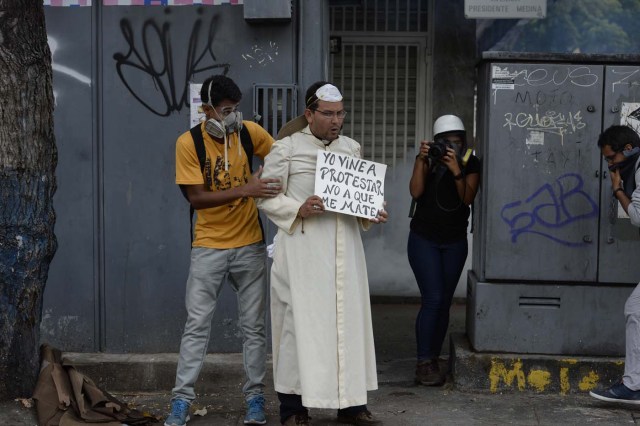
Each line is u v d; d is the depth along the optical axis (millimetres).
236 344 6863
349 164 5418
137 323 6930
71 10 6770
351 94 9656
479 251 6793
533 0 7887
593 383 6449
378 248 9820
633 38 9789
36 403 5664
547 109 6441
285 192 5551
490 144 6488
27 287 5684
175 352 6941
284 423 5699
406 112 9625
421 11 9523
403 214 9750
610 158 6020
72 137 6832
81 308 6918
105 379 6746
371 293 9891
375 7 9555
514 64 6434
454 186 6641
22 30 5535
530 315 6543
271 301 5660
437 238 6707
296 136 5574
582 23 9797
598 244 6465
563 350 6543
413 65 9586
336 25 9609
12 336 5664
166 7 6754
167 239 6863
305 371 5359
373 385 5668
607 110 6398
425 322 6738
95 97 6809
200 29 6750
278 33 6719
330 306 5426
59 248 6887
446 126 6707
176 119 6809
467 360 6559
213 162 5629
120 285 6906
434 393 6609
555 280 6512
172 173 6832
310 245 5445
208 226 5715
